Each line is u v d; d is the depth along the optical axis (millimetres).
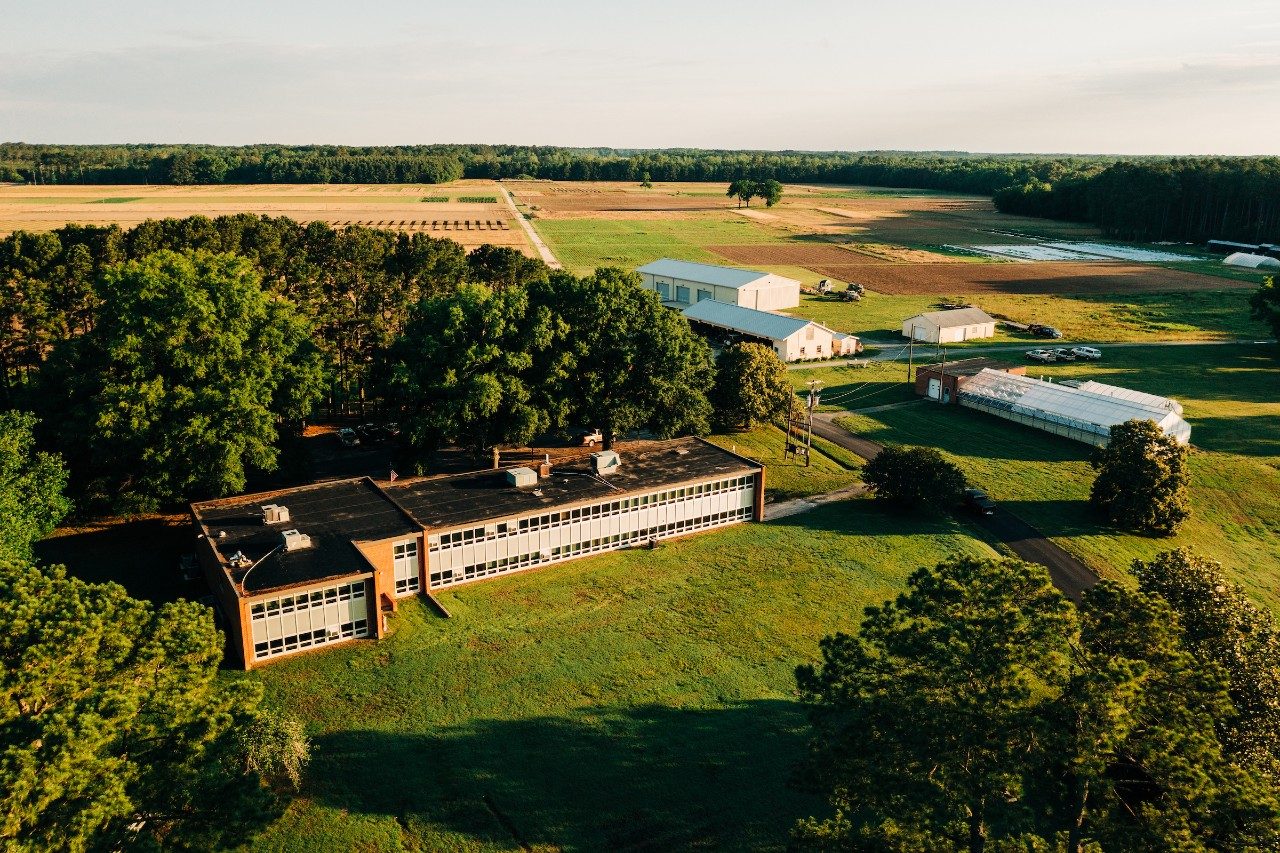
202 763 30594
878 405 106562
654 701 48094
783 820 39812
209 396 65000
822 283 178375
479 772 42344
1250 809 25625
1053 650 29328
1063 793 31328
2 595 31719
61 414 68312
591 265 198125
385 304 98375
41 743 27094
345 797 40438
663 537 69375
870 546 67688
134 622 33125
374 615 53906
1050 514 74438
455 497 65688
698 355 81500
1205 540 70688
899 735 30797
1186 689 28031
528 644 53594
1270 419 99438
